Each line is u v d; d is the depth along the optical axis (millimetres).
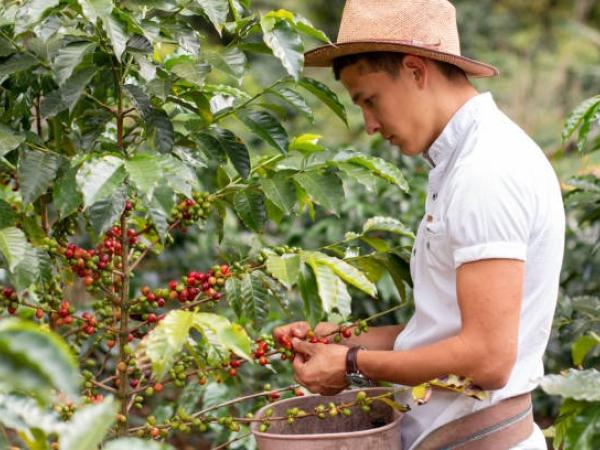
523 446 1781
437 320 1776
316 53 1878
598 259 3303
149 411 3863
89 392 1898
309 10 10406
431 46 1801
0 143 1717
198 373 1891
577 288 3330
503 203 1619
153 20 1862
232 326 1671
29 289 2049
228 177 2139
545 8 10836
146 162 1613
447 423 1782
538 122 8477
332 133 7770
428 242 1762
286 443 1719
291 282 1758
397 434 1799
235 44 1902
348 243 2156
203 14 1893
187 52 1930
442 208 1723
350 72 1830
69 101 1705
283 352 1906
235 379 2814
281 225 3959
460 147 1766
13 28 1896
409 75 1782
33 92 1960
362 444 1727
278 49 1755
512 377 1765
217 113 1958
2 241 1681
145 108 1803
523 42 10156
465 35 10367
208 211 1952
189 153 1990
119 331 1906
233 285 1866
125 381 1893
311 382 1812
